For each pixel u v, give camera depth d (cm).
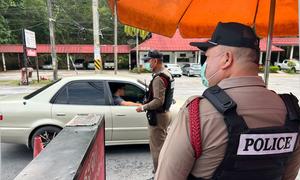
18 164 413
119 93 450
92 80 442
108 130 433
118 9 178
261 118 92
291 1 224
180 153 93
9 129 417
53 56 1864
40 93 433
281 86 1781
